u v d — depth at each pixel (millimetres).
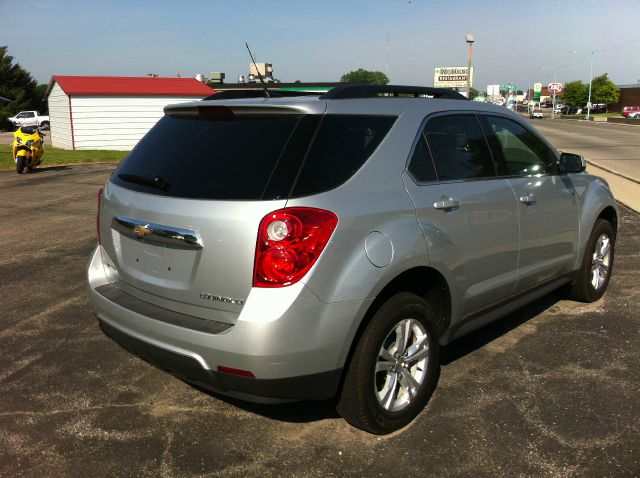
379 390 3209
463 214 3486
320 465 2949
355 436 3203
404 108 3447
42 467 2945
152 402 3592
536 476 2836
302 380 2771
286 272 2674
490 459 2973
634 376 3848
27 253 7148
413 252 3076
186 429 3293
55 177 14828
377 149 3160
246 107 3088
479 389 3699
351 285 2807
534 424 3287
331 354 2799
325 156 2926
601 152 23531
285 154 2861
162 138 3426
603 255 5281
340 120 3084
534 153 4418
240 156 2955
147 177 3215
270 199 2734
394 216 3062
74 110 25328
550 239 4406
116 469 2934
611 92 99750
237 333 2684
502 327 4746
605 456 2980
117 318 3197
